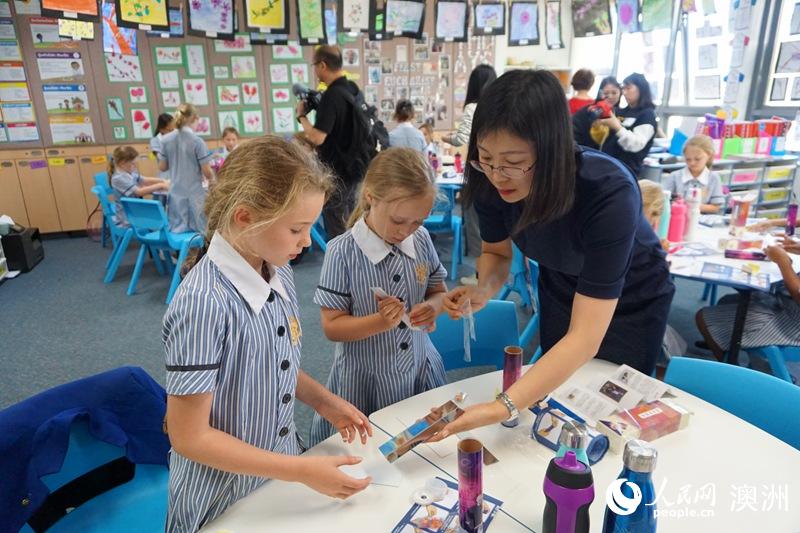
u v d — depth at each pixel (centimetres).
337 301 129
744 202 251
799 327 198
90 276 421
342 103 341
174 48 541
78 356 287
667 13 390
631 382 116
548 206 93
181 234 372
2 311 351
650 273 130
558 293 136
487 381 128
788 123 430
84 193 543
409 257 133
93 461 118
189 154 373
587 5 416
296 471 84
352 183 351
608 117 363
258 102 582
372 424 111
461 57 652
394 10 315
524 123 86
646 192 225
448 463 98
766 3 464
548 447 102
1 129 502
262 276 94
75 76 515
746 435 104
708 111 539
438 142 588
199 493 91
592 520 83
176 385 79
